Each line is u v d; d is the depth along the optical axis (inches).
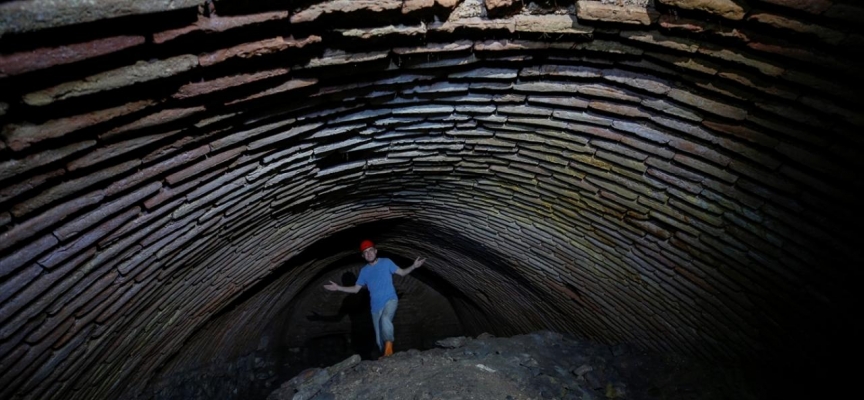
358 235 233.5
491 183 157.6
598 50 93.8
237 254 149.5
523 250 193.6
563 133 120.9
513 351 198.5
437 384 158.1
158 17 62.9
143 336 134.8
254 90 85.3
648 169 117.8
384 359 182.1
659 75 95.1
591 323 207.8
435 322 382.0
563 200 149.4
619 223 143.2
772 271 117.7
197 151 89.8
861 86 74.4
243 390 263.9
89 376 120.8
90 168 74.2
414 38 89.2
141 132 76.6
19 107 58.5
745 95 88.1
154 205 92.0
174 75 71.1
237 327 229.8
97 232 83.8
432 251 261.0
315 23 79.2
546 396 161.8
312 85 92.7
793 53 76.5
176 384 199.5
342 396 157.5
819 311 115.2
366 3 78.0
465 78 104.4
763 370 148.7
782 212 103.7
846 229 95.4
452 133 127.0
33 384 97.5
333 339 374.6
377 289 211.5
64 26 54.6
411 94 107.5
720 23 79.2
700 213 119.8
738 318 140.4
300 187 132.5
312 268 261.0
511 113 117.6
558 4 86.8
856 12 66.6
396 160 137.9
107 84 64.3
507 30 91.2
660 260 145.1
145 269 105.6
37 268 77.5
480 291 279.7
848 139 81.9
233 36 73.5
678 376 171.0
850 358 117.0
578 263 176.9
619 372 184.1
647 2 83.4
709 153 103.9
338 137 116.9
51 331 90.6
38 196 69.7
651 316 173.8
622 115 107.4
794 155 91.0
